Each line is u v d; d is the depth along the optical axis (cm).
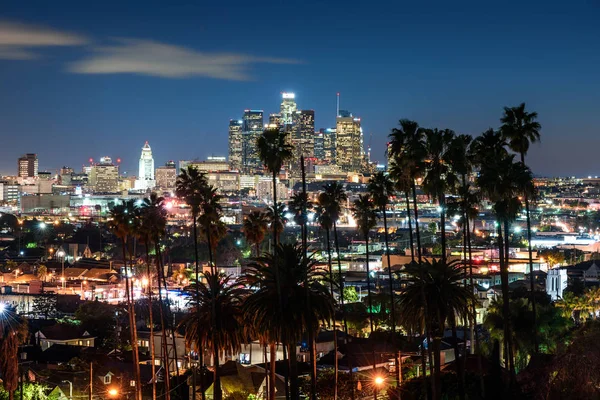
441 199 9781
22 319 10819
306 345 14700
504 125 10725
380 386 11631
